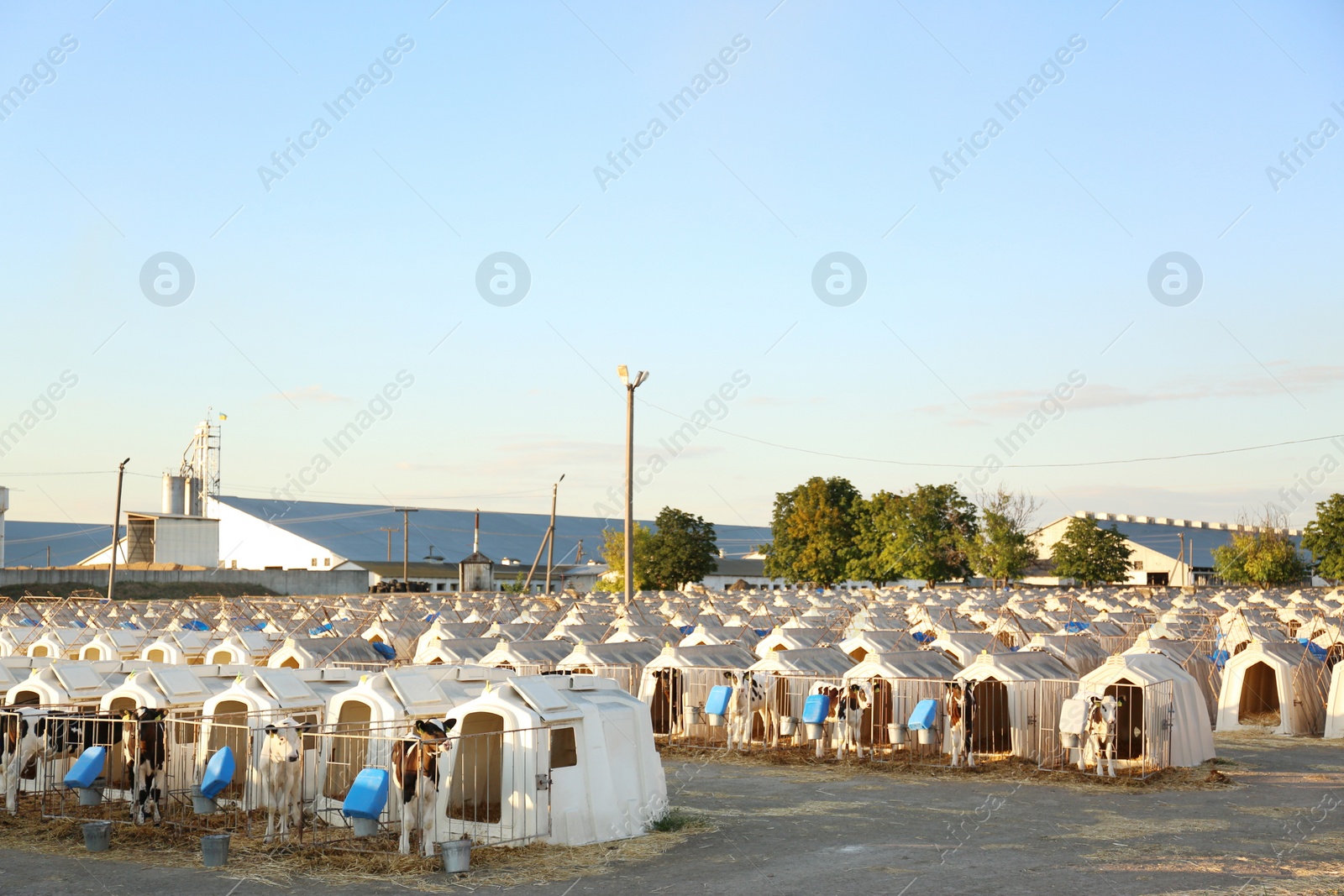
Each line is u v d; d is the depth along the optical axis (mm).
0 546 91062
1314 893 14891
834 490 102188
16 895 14812
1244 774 24578
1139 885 15320
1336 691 30688
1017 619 43281
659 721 31000
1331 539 89125
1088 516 103750
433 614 57000
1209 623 42156
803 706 28141
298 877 15711
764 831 18734
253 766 18609
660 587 97250
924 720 24594
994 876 15828
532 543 149250
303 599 72125
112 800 19812
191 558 103250
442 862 16172
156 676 20578
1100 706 23844
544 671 31797
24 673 24078
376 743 18422
